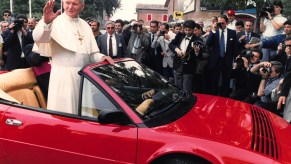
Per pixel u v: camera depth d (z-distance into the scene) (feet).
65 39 12.19
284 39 20.16
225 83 23.34
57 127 10.59
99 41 25.02
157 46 27.94
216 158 9.02
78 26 12.94
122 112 10.08
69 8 12.54
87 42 13.04
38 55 13.21
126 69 12.39
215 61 22.93
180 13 61.98
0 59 26.53
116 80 11.23
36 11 109.91
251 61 19.31
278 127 11.41
